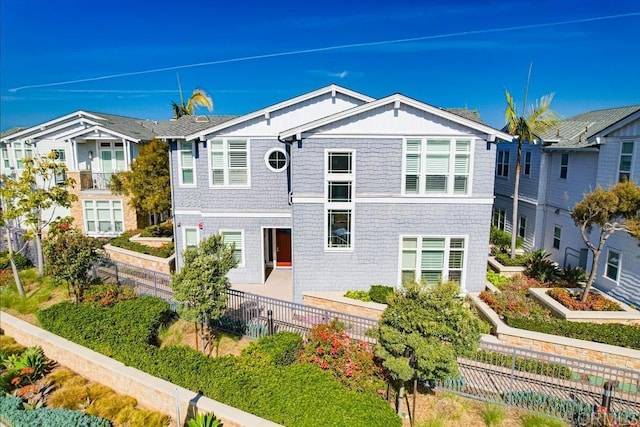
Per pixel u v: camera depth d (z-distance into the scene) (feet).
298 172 46.62
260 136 54.08
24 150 87.30
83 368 36.09
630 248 45.91
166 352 33.35
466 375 32.71
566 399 29.17
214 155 54.70
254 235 56.18
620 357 34.09
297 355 33.42
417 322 24.72
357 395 26.94
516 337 37.01
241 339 40.57
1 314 45.80
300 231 48.08
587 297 43.29
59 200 55.36
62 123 85.61
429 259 48.52
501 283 51.06
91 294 46.91
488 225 47.60
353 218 47.62
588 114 75.92
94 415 29.84
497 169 83.92
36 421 28.40
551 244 64.95
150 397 31.01
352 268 48.83
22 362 35.81
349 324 38.19
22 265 62.28
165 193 64.18
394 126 45.42
